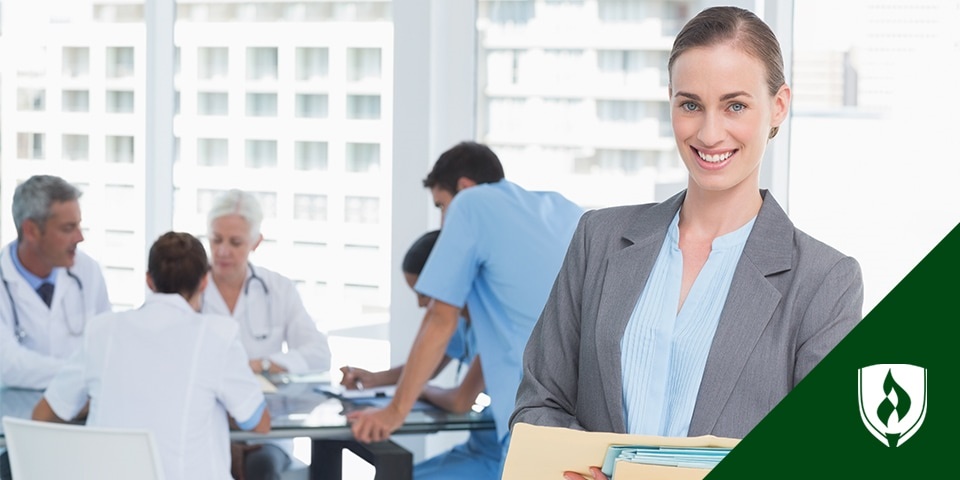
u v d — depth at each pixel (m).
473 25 3.90
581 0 3.74
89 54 4.27
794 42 3.24
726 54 1.28
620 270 1.42
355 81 4.02
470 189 2.95
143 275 4.30
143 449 2.58
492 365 2.93
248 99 4.16
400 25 3.90
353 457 4.05
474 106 3.92
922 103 3.09
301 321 3.85
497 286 2.90
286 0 4.08
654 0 3.64
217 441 2.83
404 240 3.93
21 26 4.30
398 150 3.92
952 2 3.03
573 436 1.21
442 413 3.11
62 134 4.32
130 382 2.75
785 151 3.27
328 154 4.07
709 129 1.28
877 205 3.16
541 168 3.86
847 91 3.18
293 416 3.04
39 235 3.46
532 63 3.84
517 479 1.23
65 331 3.58
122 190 4.29
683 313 1.36
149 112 4.23
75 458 2.60
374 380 3.49
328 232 4.09
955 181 3.06
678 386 1.35
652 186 3.70
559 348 1.49
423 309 3.91
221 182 4.21
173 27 4.21
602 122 3.75
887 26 3.12
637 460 1.15
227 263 3.74
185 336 2.78
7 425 2.67
